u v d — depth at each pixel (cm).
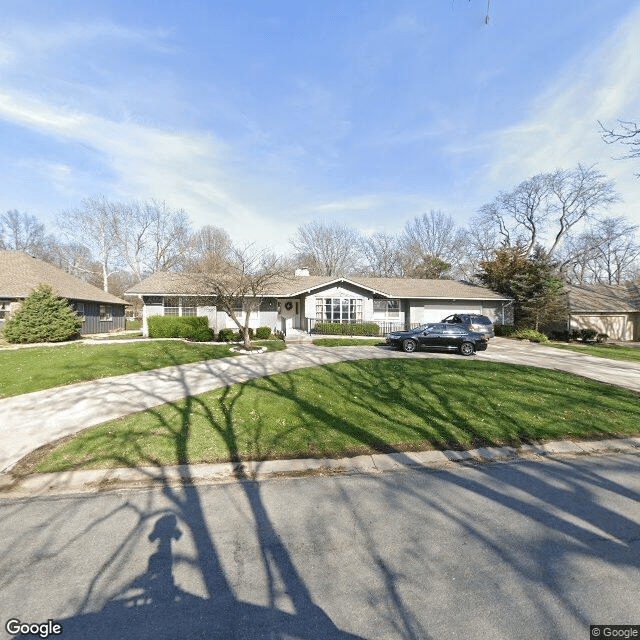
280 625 239
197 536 335
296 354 1398
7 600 256
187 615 246
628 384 988
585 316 2566
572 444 590
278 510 384
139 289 1938
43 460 488
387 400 773
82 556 304
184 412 664
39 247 4822
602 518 373
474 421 665
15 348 1385
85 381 906
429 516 374
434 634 232
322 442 562
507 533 344
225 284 1486
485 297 2395
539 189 3303
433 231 4434
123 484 440
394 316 2398
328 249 4550
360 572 289
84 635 229
